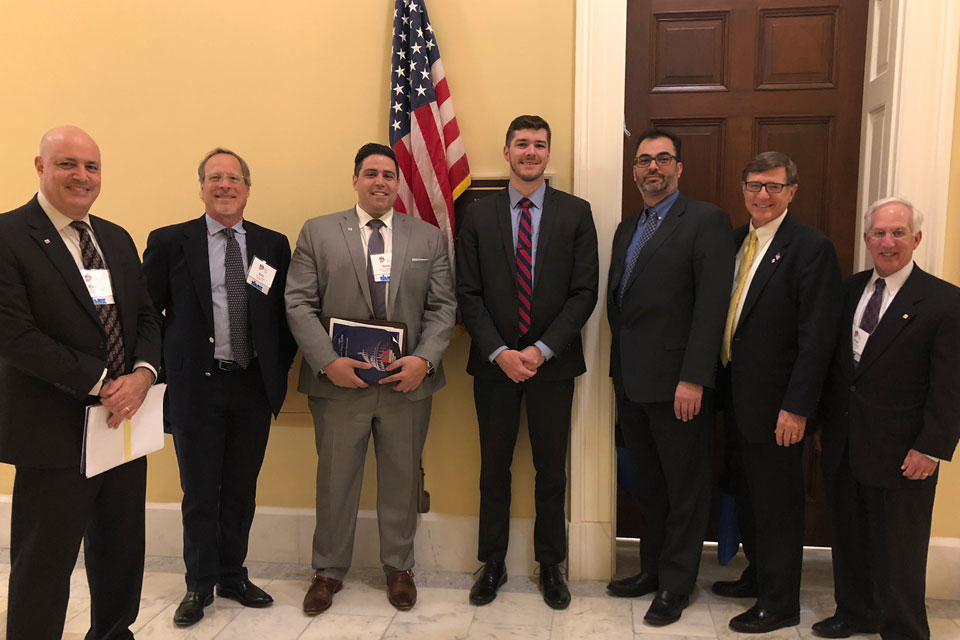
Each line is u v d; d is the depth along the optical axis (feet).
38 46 9.16
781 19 8.77
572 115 8.52
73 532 6.02
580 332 8.32
